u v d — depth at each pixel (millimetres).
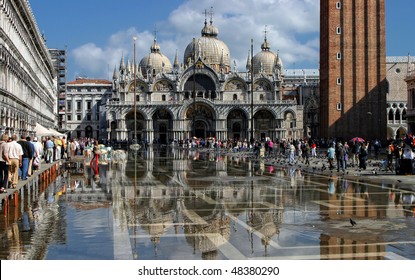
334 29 103750
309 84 190875
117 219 19516
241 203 23844
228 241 15594
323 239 15852
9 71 55844
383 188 30547
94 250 14492
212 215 20391
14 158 30016
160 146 144500
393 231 17094
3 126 51719
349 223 18594
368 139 103188
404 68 161625
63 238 16094
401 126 161125
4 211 21625
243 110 159250
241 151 101625
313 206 22891
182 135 159875
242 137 163000
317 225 18219
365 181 35188
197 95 165000
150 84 162750
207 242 15461
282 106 157125
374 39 103312
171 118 163125
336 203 23891
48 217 20047
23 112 67312
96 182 34312
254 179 36625
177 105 159625
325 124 107875
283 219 19484
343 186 31719
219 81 162875
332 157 46281
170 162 60312
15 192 28281
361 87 103438
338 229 17438
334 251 14289
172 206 22859
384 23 103062
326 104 106438
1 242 15555
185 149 118250
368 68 103125
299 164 55406
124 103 158250
